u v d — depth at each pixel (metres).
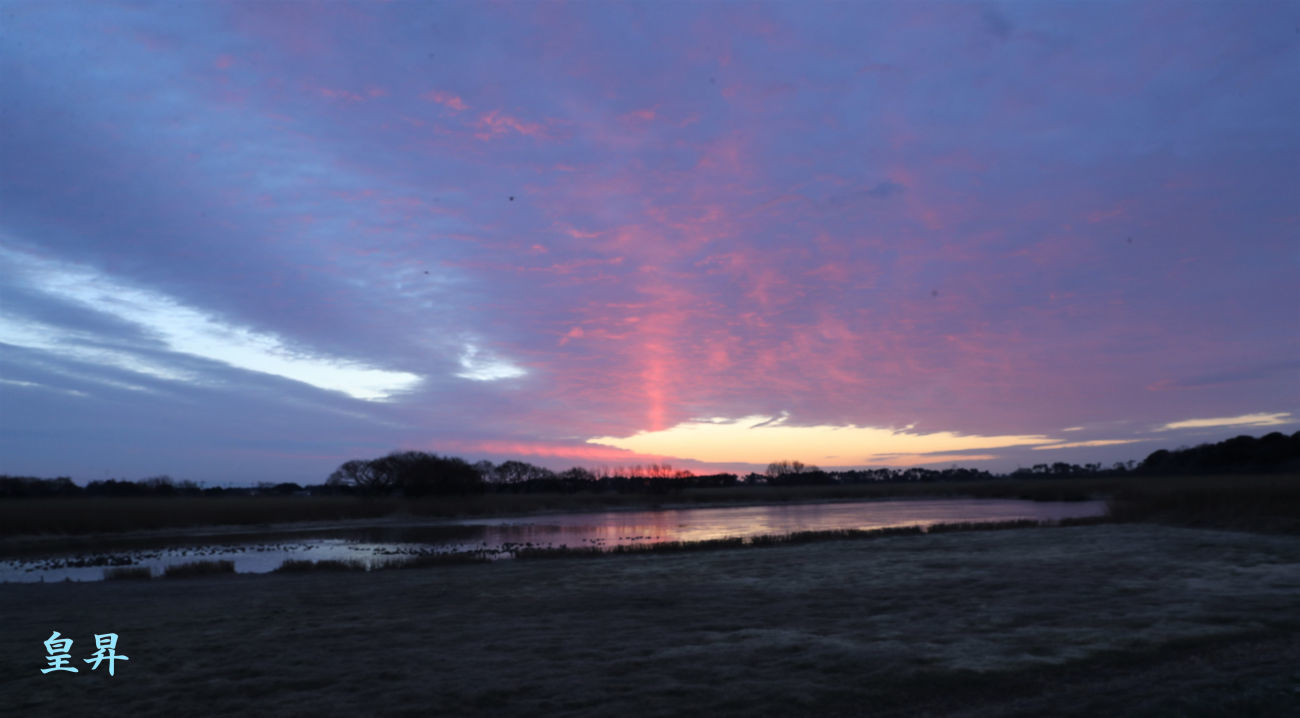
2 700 9.73
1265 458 113.19
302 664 11.06
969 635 11.58
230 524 59.59
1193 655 9.94
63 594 20.91
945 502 99.00
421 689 9.45
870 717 7.93
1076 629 11.70
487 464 128.00
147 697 9.63
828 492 129.62
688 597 16.72
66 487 117.06
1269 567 18.31
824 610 14.48
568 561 26.70
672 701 8.57
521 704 8.68
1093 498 91.19
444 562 27.78
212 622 15.07
